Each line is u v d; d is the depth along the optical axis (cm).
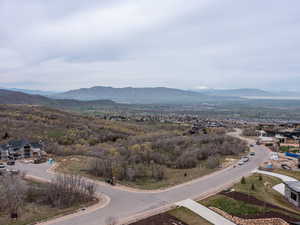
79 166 6444
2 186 3812
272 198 3850
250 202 3484
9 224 2948
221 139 9500
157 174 6003
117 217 3192
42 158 7456
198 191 4209
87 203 3697
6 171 5666
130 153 7725
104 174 5612
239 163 6506
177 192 4178
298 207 3641
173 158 7869
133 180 5662
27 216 3200
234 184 4506
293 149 8306
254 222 2961
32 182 4969
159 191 4256
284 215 3100
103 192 4234
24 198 3862
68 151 8369
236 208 3309
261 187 4369
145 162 7438
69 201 3653
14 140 8312
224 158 7425
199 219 3078
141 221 3045
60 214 3272
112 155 7644
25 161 7125
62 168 6231
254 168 6019
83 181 4162
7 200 3512
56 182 4028
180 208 3425
